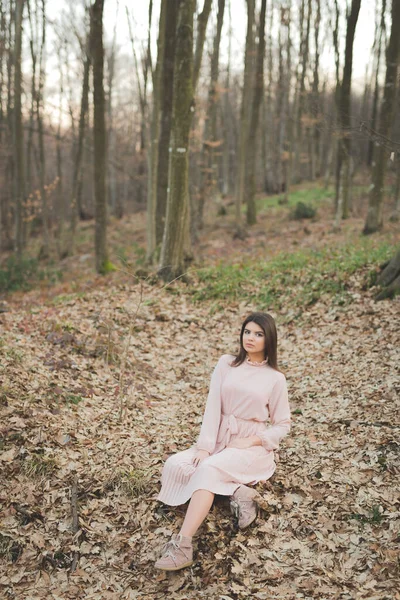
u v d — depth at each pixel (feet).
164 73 37.60
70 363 18.92
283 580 9.85
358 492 12.00
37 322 23.11
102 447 14.05
